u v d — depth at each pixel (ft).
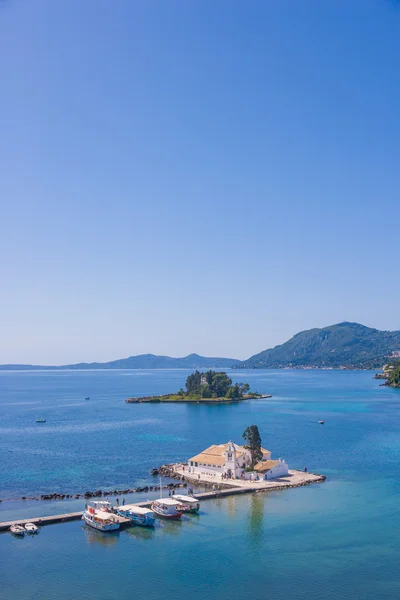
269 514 432.66
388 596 301.84
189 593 306.14
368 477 554.87
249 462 568.00
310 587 312.09
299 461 641.81
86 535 391.24
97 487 526.16
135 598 301.02
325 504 457.68
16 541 380.17
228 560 347.15
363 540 377.50
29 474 584.40
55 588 312.91
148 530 399.44
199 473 569.64
